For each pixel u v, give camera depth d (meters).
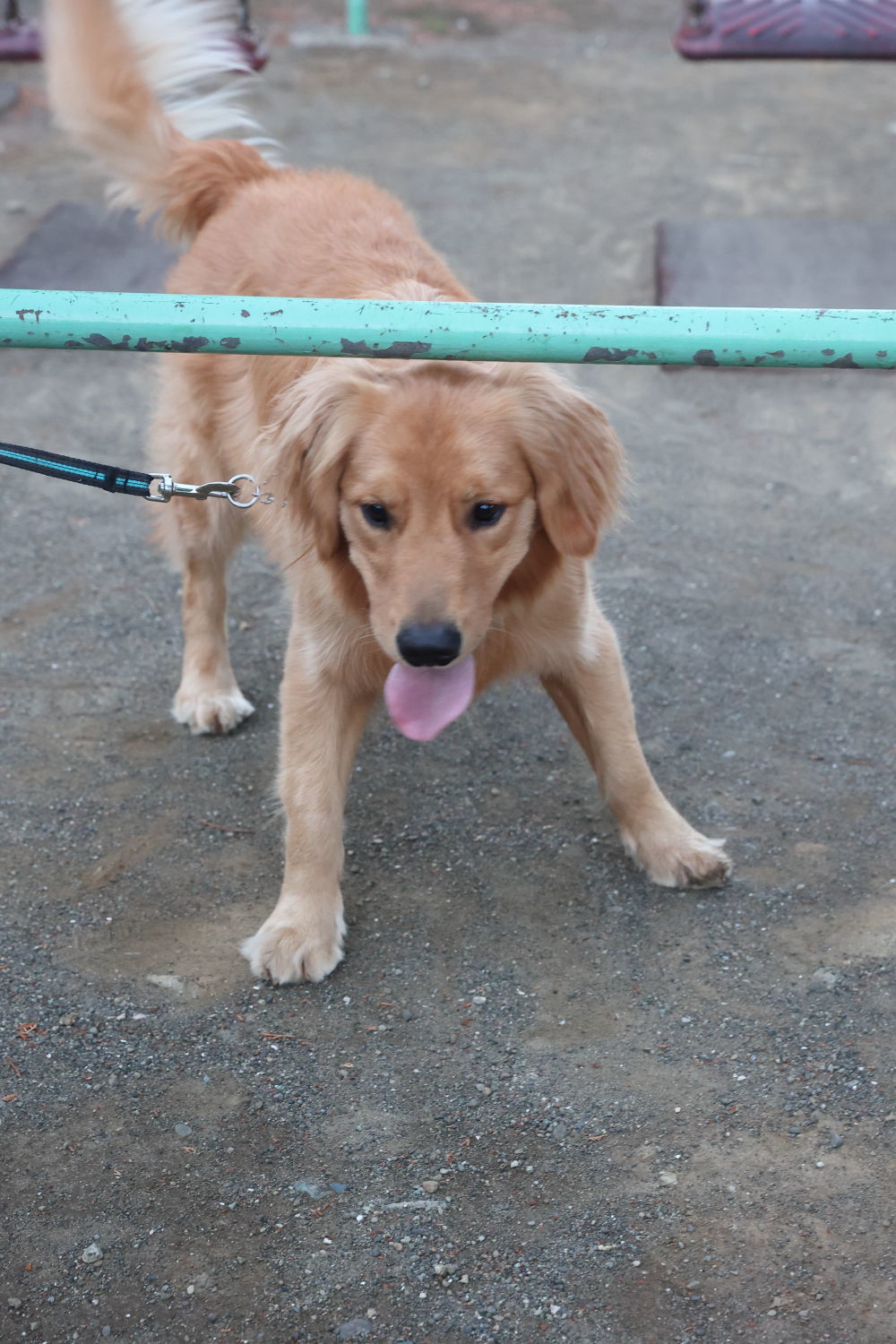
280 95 4.92
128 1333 1.62
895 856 1.99
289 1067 1.80
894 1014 1.83
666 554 2.45
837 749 2.12
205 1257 1.67
